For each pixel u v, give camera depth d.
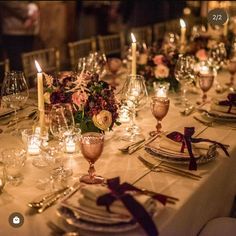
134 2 5.95
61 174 1.57
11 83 2.04
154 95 2.52
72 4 5.54
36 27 5.31
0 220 1.34
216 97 2.49
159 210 1.33
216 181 1.70
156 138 1.81
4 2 5.16
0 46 5.36
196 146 1.73
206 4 5.36
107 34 6.14
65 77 1.90
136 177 1.57
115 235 1.24
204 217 1.70
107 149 1.80
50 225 1.29
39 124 1.80
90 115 1.74
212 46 3.17
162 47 3.05
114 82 2.78
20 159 1.59
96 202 1.24
